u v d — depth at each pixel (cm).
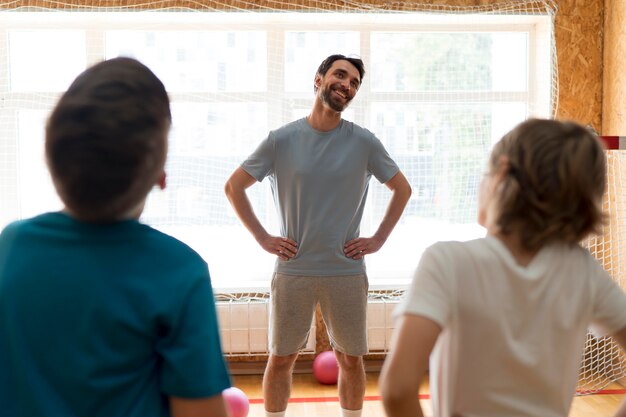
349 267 280
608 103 406
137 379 83
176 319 84
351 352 282
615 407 348
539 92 423
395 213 289
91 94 83
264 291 407
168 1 389
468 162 427
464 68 427
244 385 392
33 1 384
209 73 414
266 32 414
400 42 423
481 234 428
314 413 342
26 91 407
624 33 385
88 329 82
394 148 425
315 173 275
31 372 81
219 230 418
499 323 98
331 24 417
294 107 419
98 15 394
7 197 408
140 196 85
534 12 405
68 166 81
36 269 83
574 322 101
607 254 402
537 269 100
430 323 95
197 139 414
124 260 85
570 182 97
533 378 98
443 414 102
